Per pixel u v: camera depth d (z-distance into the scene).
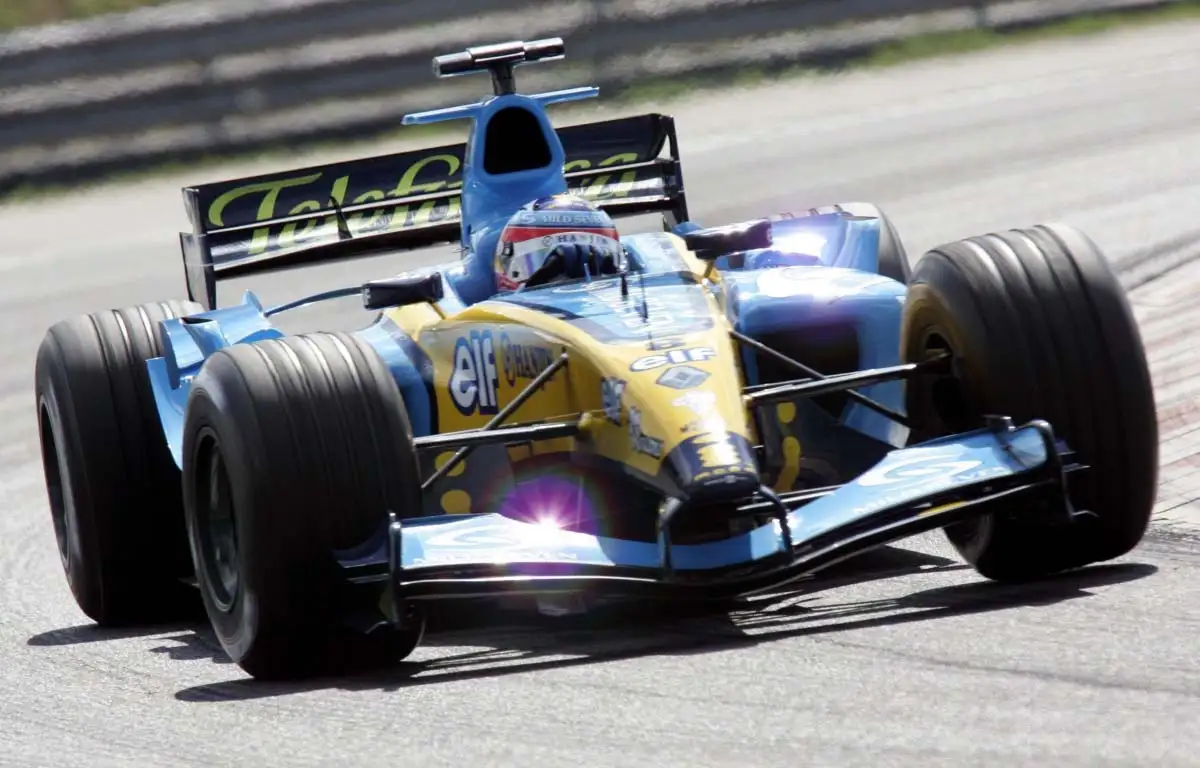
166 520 25.42
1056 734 14.14
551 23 89.38
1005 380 19.94
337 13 87.50
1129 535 20.11
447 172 31.34
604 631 20.16
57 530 27.11
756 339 22.88
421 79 88.00
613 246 24.00
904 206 54.75
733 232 22.72
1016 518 19.62
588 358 20.52
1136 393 19.91
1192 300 35.84
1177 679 15.37
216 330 24.28
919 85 85.69
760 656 17.78
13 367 48.03
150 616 25.83
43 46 83.94
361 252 30.66
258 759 15.84
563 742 15.32
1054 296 20.16
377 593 19.06
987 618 18.39
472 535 18.69
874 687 16.11
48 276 63.66
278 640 19.12
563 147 31.86
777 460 22.98
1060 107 72.19
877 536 18.62
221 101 85.38
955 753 13.89
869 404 22.34
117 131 84.19
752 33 90.94
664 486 18.73
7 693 20.56
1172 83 74.88
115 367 25.59
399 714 17.00
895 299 23.11
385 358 24.34
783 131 77.44
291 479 18.86
